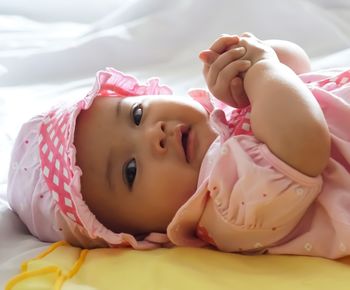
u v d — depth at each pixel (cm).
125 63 96
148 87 70
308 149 55
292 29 94
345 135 59
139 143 62
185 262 58
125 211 63
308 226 58
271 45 68
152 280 56
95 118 64
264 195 56
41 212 66
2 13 112
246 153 57
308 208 58
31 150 68
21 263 61
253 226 57
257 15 95
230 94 61
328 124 59
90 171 63
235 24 96
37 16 112
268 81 58
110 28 99
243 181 56
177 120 62
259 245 58
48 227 66
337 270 55
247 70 60
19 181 67
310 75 65
